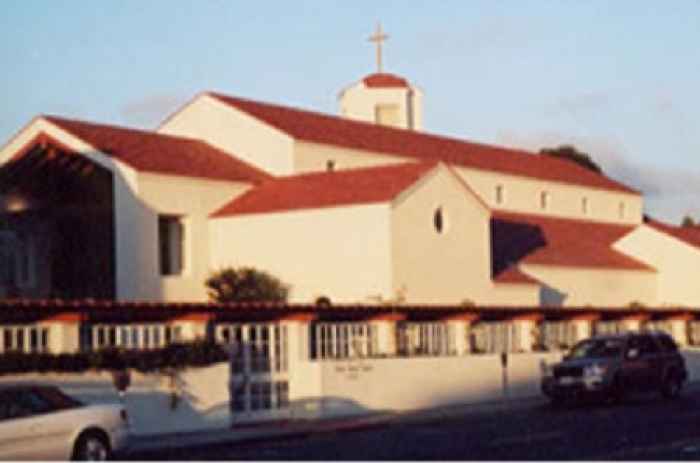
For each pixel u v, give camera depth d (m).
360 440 24.30
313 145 49.50
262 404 29.98
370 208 40.78
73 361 24.30
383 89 63.69
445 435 24.41
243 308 28.94
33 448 17.48
